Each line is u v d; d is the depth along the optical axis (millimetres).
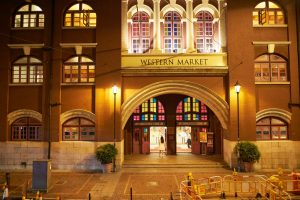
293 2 22766
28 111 22438
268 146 22016
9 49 22797
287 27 22641
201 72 22547
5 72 22609
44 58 22656
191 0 23828
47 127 22203
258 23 22938
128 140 27375
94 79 22797
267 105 22359
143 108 27688
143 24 24312
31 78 22984
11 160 22188
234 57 22422
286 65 22719
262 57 22828
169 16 24422
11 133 22641
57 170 21844
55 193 16203
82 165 22062
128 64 22781
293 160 21969
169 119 27375
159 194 15891
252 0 22688
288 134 22375
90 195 14422
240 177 16031
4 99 22484
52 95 22422
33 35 22859
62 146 22156
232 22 22578
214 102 22672
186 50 23422
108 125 22125
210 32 24344
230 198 14875
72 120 22766
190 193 14266
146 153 27438
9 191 16547
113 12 22844
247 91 22203
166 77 22844
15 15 23391
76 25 23234
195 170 21406
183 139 34031
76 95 22578
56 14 22906
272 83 22375
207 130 27250
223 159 24047
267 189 14766
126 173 20828
